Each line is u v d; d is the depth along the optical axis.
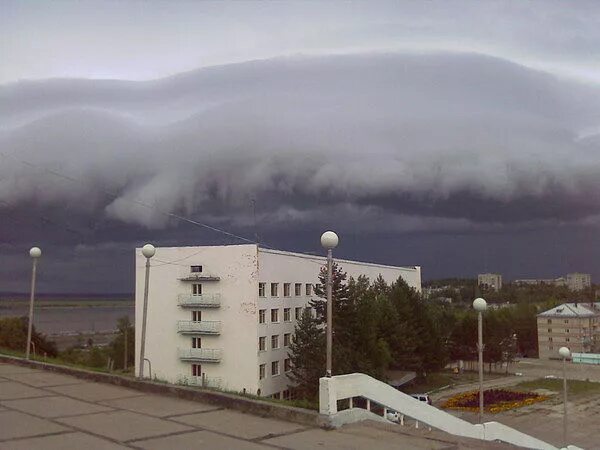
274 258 54.59
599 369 93.25
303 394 49.78
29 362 14.39
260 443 7.63
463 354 86.50
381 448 7.45
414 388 70.56
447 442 7.81
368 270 75.88
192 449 7.31
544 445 17.75
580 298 150.25
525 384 75.06
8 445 7.41
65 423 8.66
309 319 52.00
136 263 56.75
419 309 69.62
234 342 52.00
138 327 55.69
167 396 10.76
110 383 12.02
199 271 53.69
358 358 51.19
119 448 7.32
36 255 15.56
